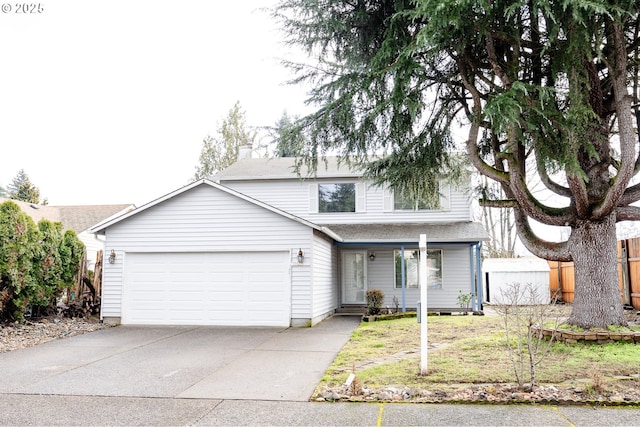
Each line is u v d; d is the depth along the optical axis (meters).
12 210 11.99
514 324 11.19
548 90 7.19
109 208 27.42
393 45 7.98
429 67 9.32
